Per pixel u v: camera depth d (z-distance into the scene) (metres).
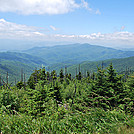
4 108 5.32
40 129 4.16
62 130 4.40
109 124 5.09
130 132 4.57
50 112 5.59
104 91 6.90
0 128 3.89
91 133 4.59
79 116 5.38
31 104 6.03
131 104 6.47
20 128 4.05
